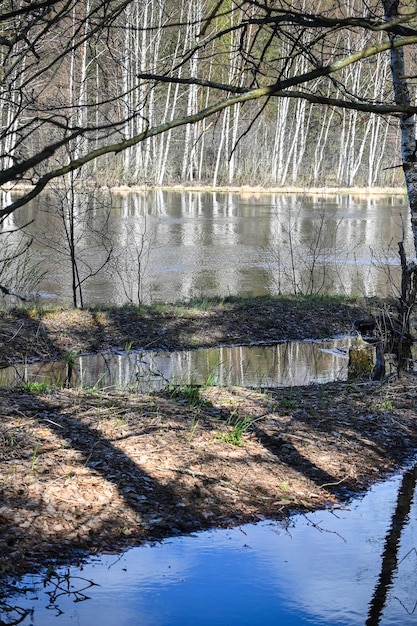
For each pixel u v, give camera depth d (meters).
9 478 6.98
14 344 14.02
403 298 12.80
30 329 14.71
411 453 9.02
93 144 35.91
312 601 5.68
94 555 6.28
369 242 31.25
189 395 9.93
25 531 6.35
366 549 6.61
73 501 6.85
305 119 62.09
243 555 6.42
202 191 53.97
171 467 7.66
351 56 3.21
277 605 5.59
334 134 64.44
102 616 5.36
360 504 7.62
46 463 7.35
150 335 15.52
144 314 16.44
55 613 5.38
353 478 8.18
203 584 5.90
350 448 8.84
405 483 8.19
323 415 9.73
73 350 14.41
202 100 53.12
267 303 18.09
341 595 5.79
